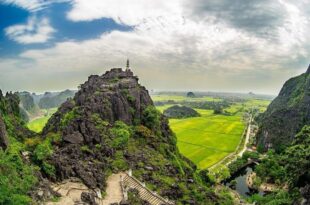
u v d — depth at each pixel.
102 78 134.12
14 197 52.38
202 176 137.75
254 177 170.25
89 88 126.25
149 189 79.25
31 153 76.31
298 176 79.12
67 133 91.94
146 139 112.62
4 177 55.22
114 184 77.50
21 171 62.09
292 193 81.94
